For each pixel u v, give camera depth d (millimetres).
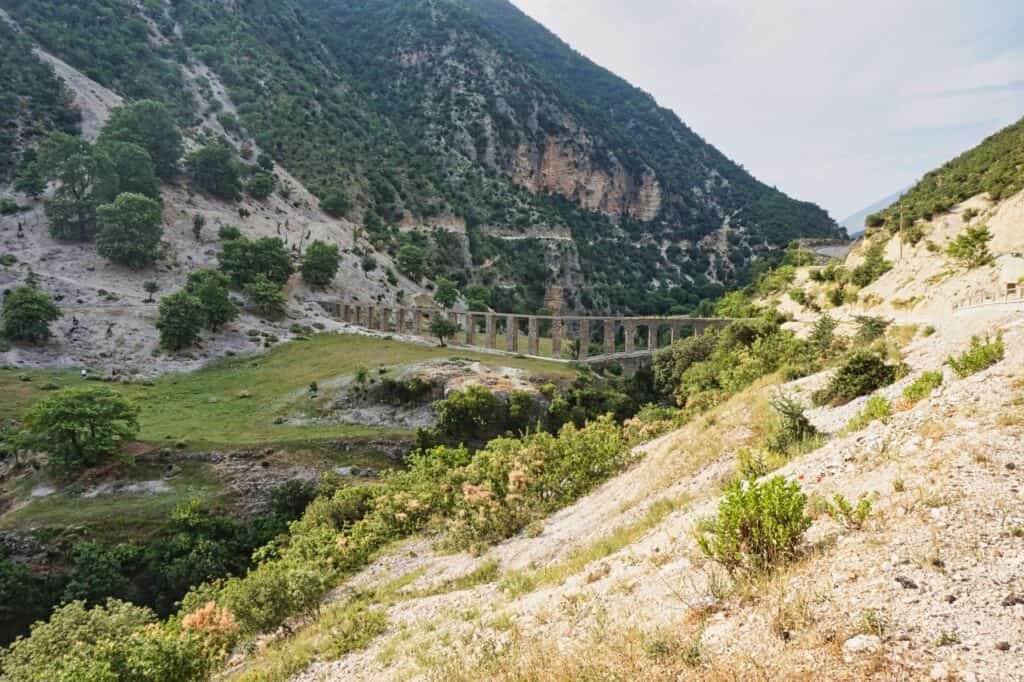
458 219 192375
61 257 102375
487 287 168750
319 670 13109
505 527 20781
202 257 116750
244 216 136000
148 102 133500
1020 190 79312
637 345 154000
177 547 40344
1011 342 13906
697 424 21828
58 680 13445
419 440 56875
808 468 11023
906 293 76438
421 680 9625
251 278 112188
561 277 190125
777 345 33938
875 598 6148
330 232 149625
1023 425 8789
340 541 24891
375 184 185875
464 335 124875
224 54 192250
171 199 127062
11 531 41344
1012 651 4949
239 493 49188
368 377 70750
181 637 14945
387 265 153125
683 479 16328
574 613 9383
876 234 122062
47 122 126438
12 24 143625
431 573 19219
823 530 8062
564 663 7414
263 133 175000
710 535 9812
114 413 51594
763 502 7895
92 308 91750
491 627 10789
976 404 10094
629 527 14445
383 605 16750
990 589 5785
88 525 42344
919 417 10703
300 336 100062
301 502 48219
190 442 54688
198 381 78562
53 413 49094
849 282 97625
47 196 113125
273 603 17766
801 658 5695
